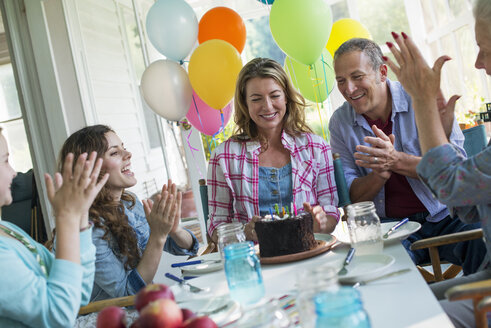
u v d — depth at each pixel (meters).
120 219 1.67
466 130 2.21
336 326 0.57
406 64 1.15
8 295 1.02
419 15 5.68
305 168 1.86
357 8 5.57
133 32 3.64
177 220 1.69
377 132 1.77
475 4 1.17
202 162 3.55
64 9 3.19
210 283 1.26
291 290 1.06
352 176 2.04
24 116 3.33
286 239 1.38
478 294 0.88
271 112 1.83
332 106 4.74
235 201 1.90
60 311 1.05
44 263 1.21
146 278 1.61
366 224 1.26
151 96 2.30
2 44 4.88
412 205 1.94
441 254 1.88
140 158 3.60
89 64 3.33
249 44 5.48
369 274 1.04
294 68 2.52
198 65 2.20
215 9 2.47
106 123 3.39
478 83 4.59
